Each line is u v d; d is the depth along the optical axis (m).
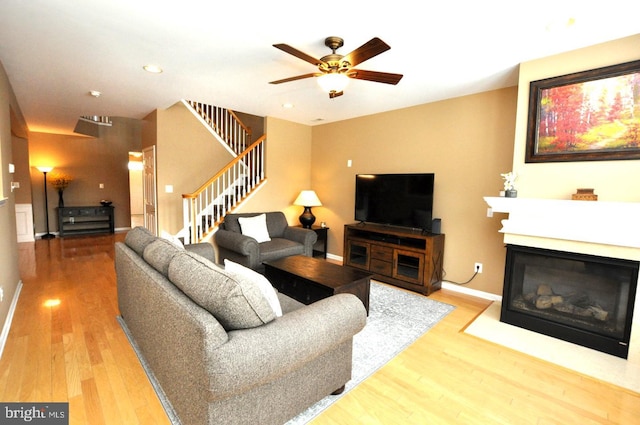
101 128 7.74
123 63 2.90
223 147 5.42
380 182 4.42
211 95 3.91
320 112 4.73
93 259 4.99
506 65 2.87
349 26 2.22
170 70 3.08
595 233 2.45
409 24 2.18
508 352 2.46
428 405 1.85
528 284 2.91
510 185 2.86
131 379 1.99
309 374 1.68
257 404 1.46
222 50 2.62
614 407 1.88
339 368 1.86
